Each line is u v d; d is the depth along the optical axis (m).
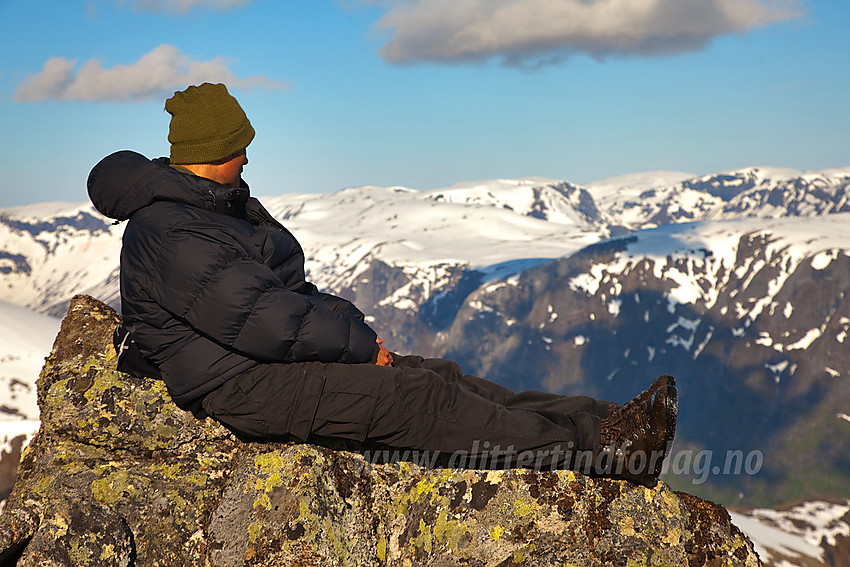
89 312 4.51
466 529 3.96
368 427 3.89
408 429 3.94
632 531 4.00
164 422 4.05
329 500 3.81
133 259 3.81
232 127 4.16
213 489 3.95
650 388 3.97
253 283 3.67
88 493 3.76
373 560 3.91
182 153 4.13
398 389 3.89
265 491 3.74
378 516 4.11
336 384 3.83
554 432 3.99
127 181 3.89
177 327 3.80
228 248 3.77
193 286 3.66
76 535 3.46
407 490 4.18
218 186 4.04
